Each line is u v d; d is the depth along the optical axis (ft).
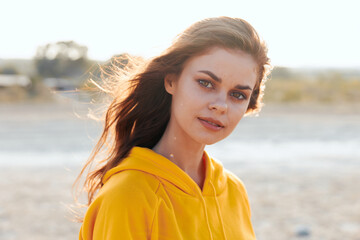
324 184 25.61
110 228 3.66
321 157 33.78
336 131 48.14
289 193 23.59
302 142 40.50
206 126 3.97
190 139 4.41
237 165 30.68
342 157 33.83
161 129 4.75
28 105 81.56
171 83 4.27
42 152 34.60
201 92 3.98
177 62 4.09
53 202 21.56
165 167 4.12
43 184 25.05
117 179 3.93
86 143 37.93
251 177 27.20
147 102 4.66
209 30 3.97
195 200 4.22
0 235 17.24
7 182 25.55
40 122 54.75
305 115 65.62
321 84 115.34
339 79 129.18
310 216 19.81
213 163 4.83
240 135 43.93
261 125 52.60
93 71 5.53
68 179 26.20
